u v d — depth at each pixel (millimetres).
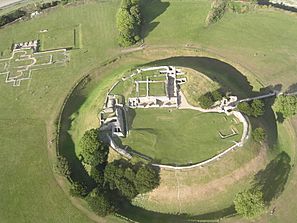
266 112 99812
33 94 108312
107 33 124688
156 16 128375
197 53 115688
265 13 125250
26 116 102875
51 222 81125
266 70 108500
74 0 137625
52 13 134375
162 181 84125
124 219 80438
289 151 91875
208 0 131375
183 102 98438
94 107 101250
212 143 88375
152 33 122625
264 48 114750
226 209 82250
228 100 97812
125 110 97375
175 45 118188
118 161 87250
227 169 84500
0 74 115000
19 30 129250
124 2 125375
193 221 80562
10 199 85562
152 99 98562
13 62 118312
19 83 111750
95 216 81188
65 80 111000
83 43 122312
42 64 116750
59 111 103250
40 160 92625
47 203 84312
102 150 88688
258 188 83875
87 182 88938
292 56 111750
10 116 103125
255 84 105750
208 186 83625
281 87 103750
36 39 125438
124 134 92250
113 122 93000
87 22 129625
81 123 101188
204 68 110625
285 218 79062
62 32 126875
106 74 114062
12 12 134875
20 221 81625
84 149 88562
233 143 87812
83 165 92125
